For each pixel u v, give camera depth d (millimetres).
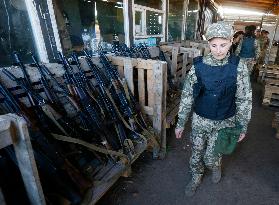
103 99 3006
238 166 3301
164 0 6668
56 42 3348
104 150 2400
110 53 4176
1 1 2701
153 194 2785
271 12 13953
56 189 1971
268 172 3182
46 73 2748
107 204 2633
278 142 4039
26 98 2568
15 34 2906
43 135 1952
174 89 5055
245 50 6949
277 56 10000
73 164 2215
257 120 5020
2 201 1261
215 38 1834
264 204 2604
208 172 3145
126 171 2654
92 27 4434
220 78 2012
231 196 2725
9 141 1191
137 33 5695
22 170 1396
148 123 3463
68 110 2973
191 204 2619
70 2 3701
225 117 2225
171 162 3426
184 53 5328
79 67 3047
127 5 4871
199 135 2398
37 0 2959
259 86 8070
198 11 10906
